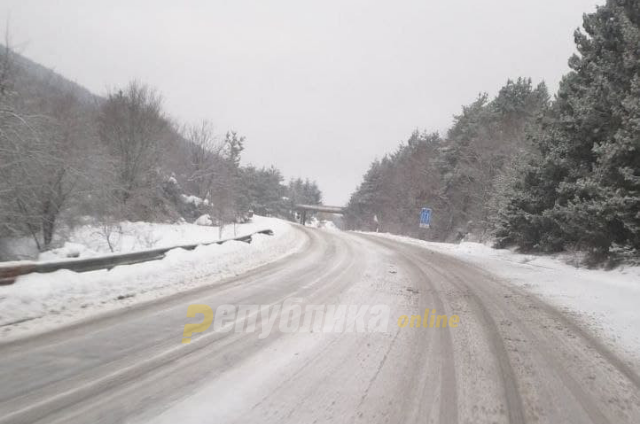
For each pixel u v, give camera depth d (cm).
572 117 1420
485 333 603
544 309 789
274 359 454
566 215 1328
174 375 398
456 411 360
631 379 454
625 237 1230
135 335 506
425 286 969
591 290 977
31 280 624
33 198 1406
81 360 422
